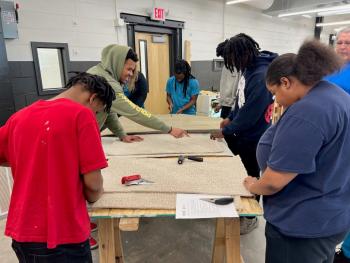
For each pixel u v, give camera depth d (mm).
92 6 3977
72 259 992
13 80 3295
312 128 837
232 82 3334
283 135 883
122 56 1712
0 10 2852
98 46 4152
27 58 3377
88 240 1049
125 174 1368
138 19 4609
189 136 2053
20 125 947
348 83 1788
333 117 849
